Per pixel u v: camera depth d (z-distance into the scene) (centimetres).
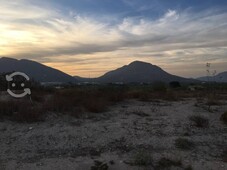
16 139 1097
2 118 1305
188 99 2606
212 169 911
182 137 1188
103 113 1611
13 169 866
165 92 2961
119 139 1149
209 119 1544
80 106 1633
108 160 948
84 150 1036
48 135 1150
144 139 1158
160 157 980
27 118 1314
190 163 947
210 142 1161
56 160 941
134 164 922
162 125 1375
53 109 1492
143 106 1956
